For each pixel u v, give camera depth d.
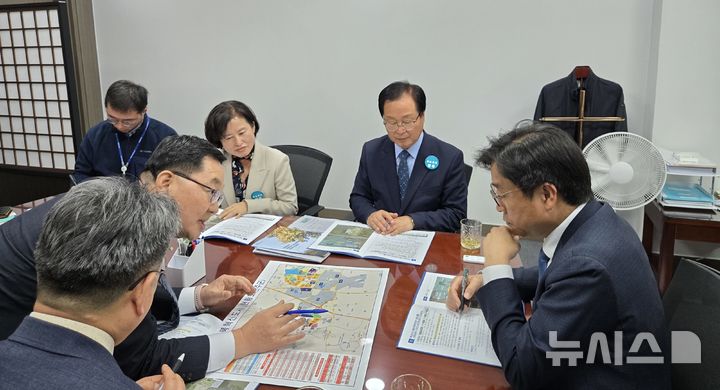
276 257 1.68
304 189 2.67
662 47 2.90
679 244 3.28
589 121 3.05
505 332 1.04
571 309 0.92
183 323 1.24
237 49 3.90
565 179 0.97
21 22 4.12
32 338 0.67
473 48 3.42
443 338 1.16
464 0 3.36
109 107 2.43
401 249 1.71
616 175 2.35
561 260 0.97
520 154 0.99
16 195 4.60
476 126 3.54
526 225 1.05
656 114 2.99
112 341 0.76
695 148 2.96
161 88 4.15
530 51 3.32
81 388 0.65
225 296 1.31
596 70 3.24
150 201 0.78
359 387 0.98
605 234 0.97
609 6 3.12
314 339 1.15
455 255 1.67
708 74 2.86
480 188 3.63
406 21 3.50
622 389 0.94
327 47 3.70
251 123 2.37
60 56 4.09
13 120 4.40
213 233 1.89
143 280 0.75
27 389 0.63
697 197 2.61
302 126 3.91
